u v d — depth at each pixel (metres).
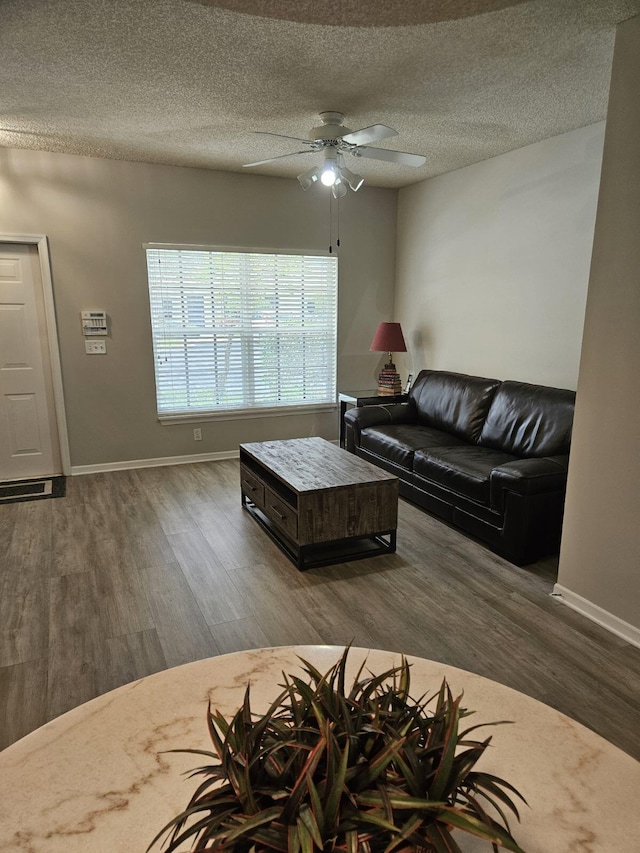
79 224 4.32
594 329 2.43
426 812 0.69
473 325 4.68
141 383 4.77
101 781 0.95
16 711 1.98
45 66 2.61
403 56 2.51
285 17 2.07
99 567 3.05
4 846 0.83
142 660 2.26
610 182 2.30
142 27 2.24
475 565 3.10
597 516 2.49
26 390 4.48
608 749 1.03
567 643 2.38
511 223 4.18
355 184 3.52
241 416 5.25
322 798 0.68
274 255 5.09
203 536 3.46
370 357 5.75
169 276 4.72
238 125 3.50
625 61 2.19
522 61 2.58
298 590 2.82
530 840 0.85
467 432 4.26
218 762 0.99
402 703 0.85
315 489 2.96
